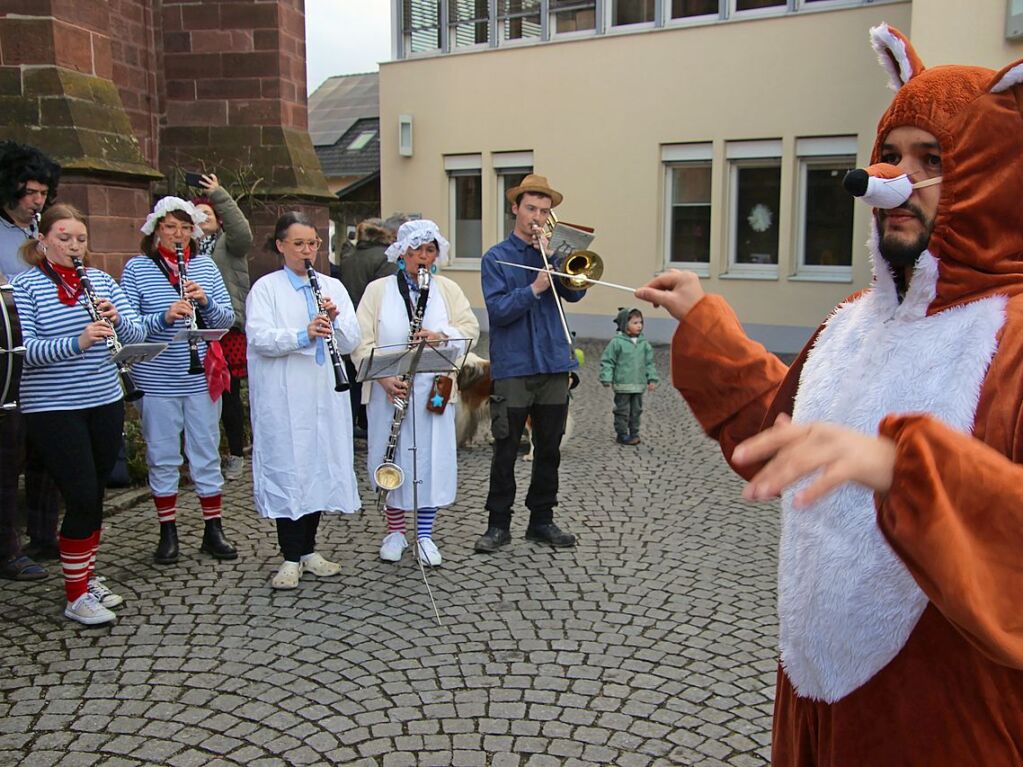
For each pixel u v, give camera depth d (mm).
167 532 5035
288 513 4566
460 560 5082
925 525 1116
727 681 3680
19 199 4680
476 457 7578
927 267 1465
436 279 5160
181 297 5051
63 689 3568
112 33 8641
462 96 17047
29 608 4352
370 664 3809
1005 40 10125
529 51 16188
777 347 14492
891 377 1485
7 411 3818
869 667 1468
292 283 4684
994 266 1441
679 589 4652
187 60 9234
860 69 13359
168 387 4910
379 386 4969
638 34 15062
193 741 3201
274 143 9297
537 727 3311
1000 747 1402
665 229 15594
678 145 15094
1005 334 1392
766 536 5508
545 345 5082
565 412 5270
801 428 1160
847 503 1489
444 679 3676
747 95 14273
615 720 3367
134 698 3504
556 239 5078
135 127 9023
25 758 3078
